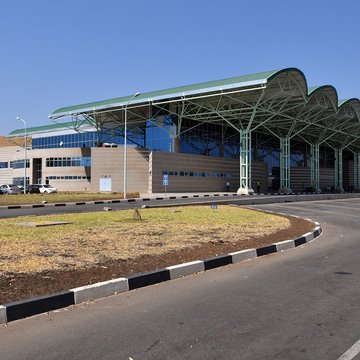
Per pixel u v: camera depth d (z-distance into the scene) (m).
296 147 84.62
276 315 6.00
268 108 52.16
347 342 5.00
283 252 11.52
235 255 10.04
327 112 60.81
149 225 15.12
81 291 6.68
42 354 4.65
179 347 4.84
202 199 39.09
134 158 57.00
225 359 4.53
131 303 6.61
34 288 6.80
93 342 4.99
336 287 7.60
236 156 70.69
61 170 66.94
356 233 15.66
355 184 91.19
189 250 10.43
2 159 85.88
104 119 63.53
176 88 52.28
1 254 9.26
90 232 13.02
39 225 14.76
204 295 7.09
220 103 52.00
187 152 61.34
